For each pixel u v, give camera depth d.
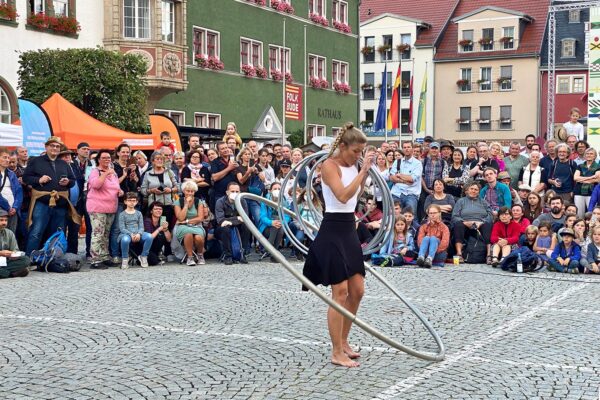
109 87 24.45
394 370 6.35
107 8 28.50
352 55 46.66
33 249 12.66
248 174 14.10
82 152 13.73
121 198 13.30
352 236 6.50
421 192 15.48
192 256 13.45
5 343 7.34
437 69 68.12
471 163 15.38
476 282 11.34
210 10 34.06
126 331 7.82
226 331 7.83
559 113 65.25
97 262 12.98
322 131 43.47
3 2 24.72
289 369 6.37
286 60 40.03
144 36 29.23
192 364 6.52
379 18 69.56
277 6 38.69
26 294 10.19
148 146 18.52
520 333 7.78
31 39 25.70
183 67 30.55
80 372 6.29
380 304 9.42
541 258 12.62
